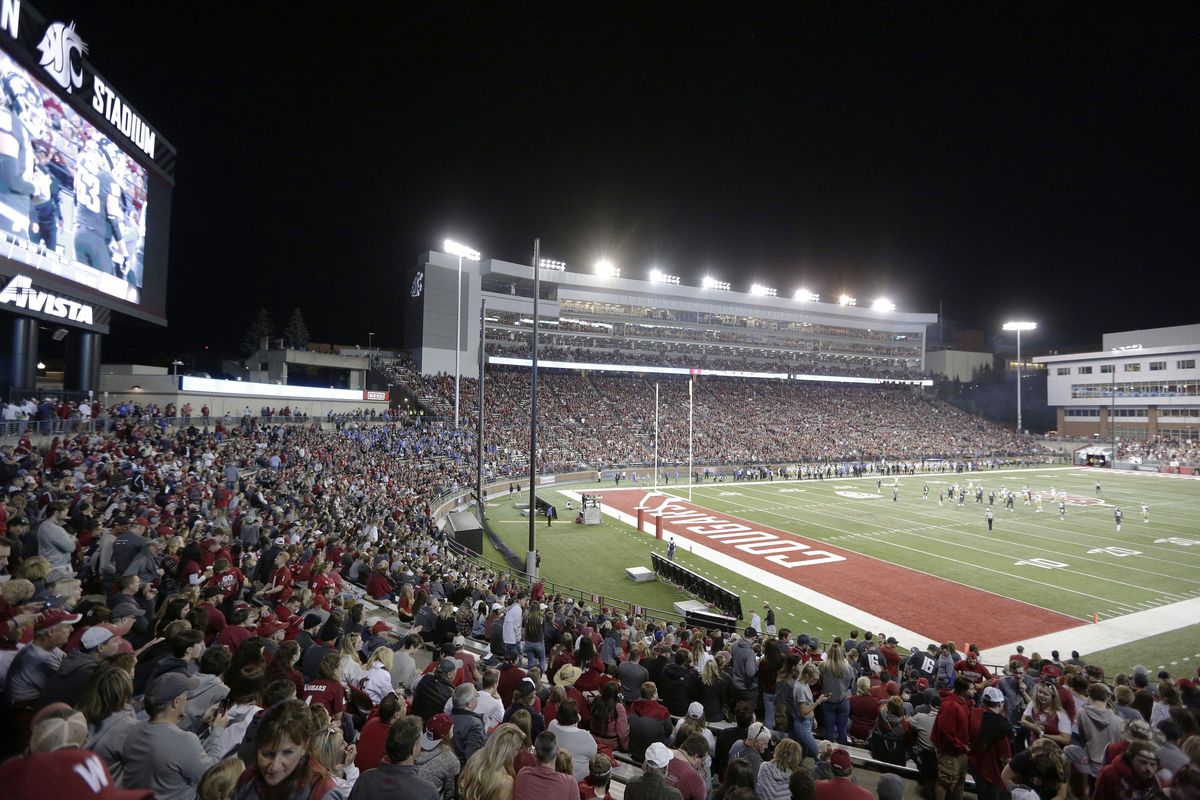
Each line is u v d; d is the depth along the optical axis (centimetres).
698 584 2456
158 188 3150
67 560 953
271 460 2892
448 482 4097
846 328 10431
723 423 7862
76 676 486
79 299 2547
